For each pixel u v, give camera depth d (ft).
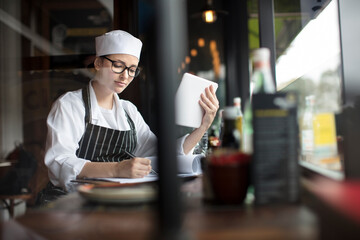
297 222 1.56
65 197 2.60
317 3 4.85
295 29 5.54
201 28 12.48
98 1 11.90
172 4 1.20
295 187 1.95
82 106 6.16
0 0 12.21
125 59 6.38
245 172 2.01
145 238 1.41
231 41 12.09
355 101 2.28
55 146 5.49
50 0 12.09
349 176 2.12
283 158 1.96
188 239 1.19
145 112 10.49
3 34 12.23
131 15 10.93
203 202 2.12
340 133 2.91
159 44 1.19
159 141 1.19
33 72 12.17
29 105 12.05
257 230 1.46
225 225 1.56
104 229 1.58
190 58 12.48
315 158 2.92
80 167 4.98
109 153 6.26
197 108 5.15
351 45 3.39
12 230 1.62
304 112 3.44
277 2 5.55
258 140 1.97
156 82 1.20
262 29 5.64
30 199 9.06
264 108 1.98
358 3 3.44
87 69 11.97
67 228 1.62
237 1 11.63
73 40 12.03
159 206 1.18
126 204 2.12
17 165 9.62
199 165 4.59
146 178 4.38
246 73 11.39
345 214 1.19
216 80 12.41
